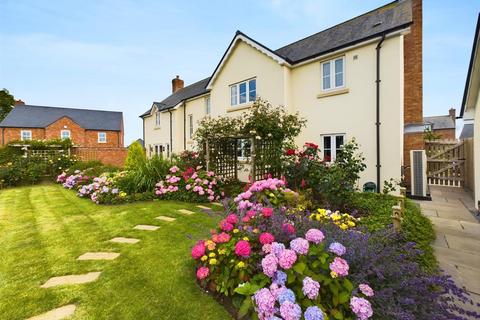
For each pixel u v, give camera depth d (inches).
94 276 116.0
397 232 128.2
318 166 227.5
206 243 107.9
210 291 103.0
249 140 331.3
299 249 85.9
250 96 425.4
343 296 78.7
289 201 180.9
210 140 346.0
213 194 277.4
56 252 142.4
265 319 74.7
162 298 98.8
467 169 345.7
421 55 331.9
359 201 216.5
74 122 1063.0
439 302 87.3
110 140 1174.3
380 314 76.7
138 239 161.3
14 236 168.7
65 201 281.0
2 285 109.4
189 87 818.8
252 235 105.3
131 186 294.4
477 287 114.3
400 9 339.0
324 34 416.8
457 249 155.5
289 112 376.5
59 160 497.0
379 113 299.7
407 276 89.2
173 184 290.5
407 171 330.0
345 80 328.5
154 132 833.5
